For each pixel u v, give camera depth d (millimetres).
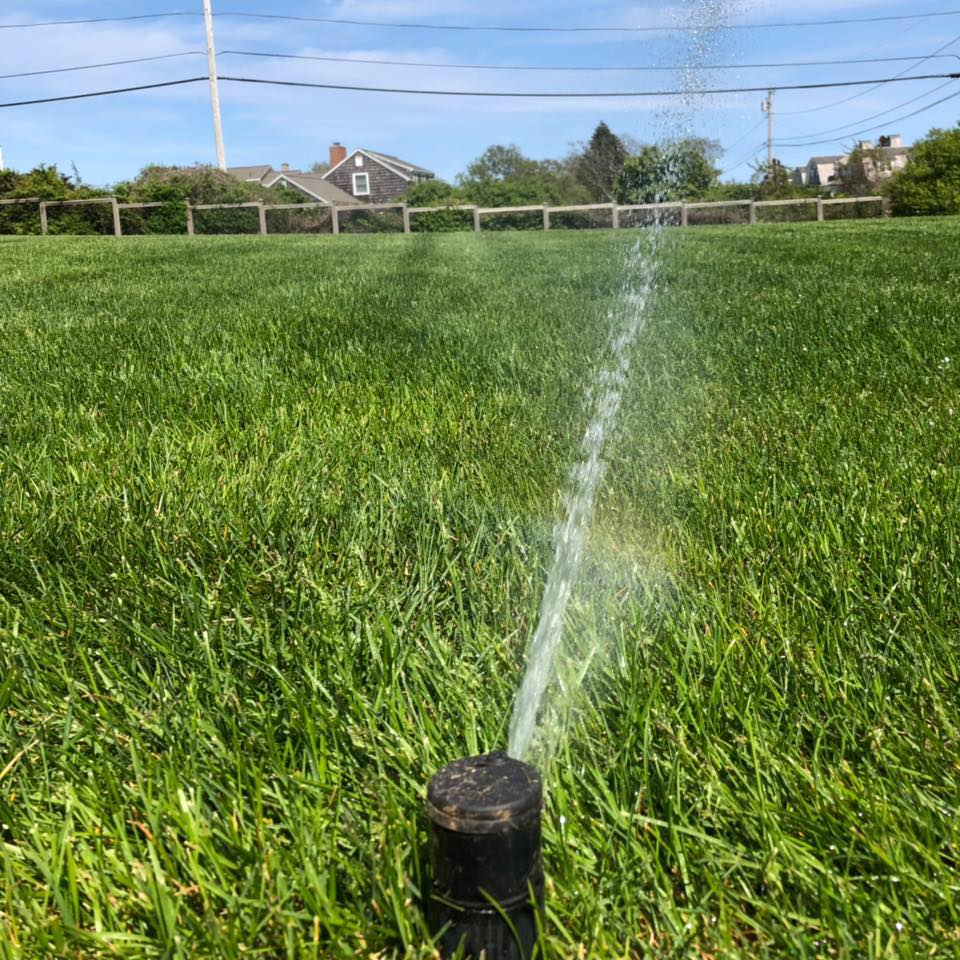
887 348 4363
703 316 5676
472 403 3516
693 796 1257
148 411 3438
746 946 1026
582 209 26234
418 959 949
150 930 1048
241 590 1880
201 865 1126
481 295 7039
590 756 1352
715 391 3703
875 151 45781
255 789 1217
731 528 2188
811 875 1111
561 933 1021
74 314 6273
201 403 3547
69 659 1640
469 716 1405
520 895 925
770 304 6090
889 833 1156
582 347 4660
